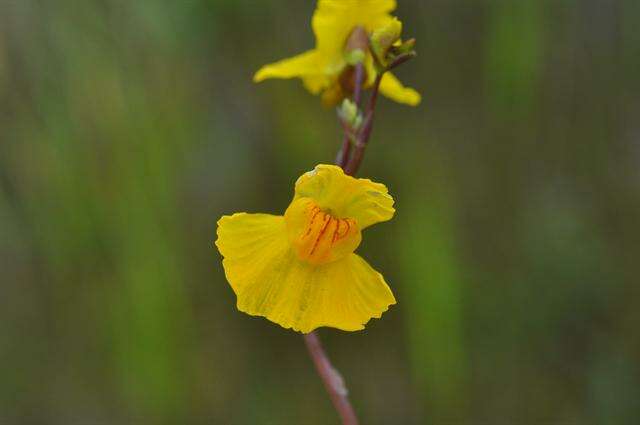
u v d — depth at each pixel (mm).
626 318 257
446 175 235
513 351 251
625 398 253
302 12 235
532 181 244
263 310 162
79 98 211
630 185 250
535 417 250
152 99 217
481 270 245
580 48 237
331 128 238
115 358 229
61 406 246
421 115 238
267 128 234
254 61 232
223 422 244
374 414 245
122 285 222
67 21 209
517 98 228
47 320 238
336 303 163
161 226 222
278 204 235
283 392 252
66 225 220
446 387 230
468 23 229
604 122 244
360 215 164
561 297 250
